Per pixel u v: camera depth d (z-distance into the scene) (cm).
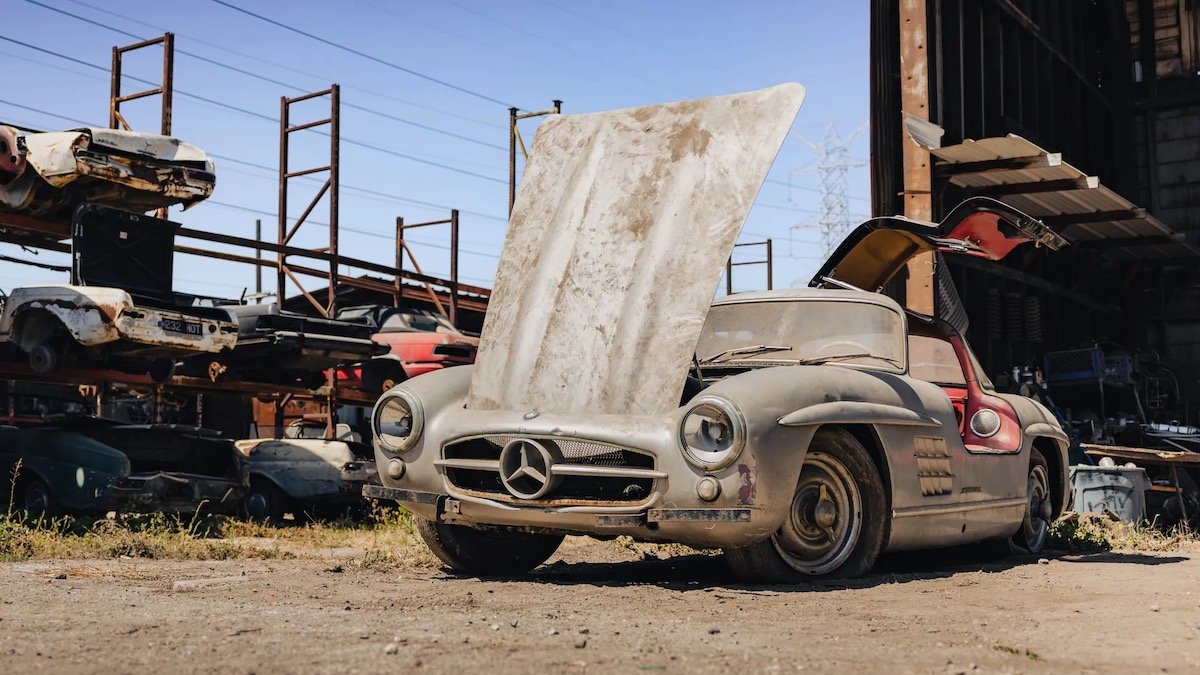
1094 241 1569
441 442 450
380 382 1398
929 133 1088
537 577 488
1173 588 441
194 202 977
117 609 344
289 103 1452
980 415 571
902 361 510
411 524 831
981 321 1412
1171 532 1005
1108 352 1678
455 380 480
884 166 1208
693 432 404
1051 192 1224
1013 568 548
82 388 1158
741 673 234
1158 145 1956
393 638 278
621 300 455
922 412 488
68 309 851
